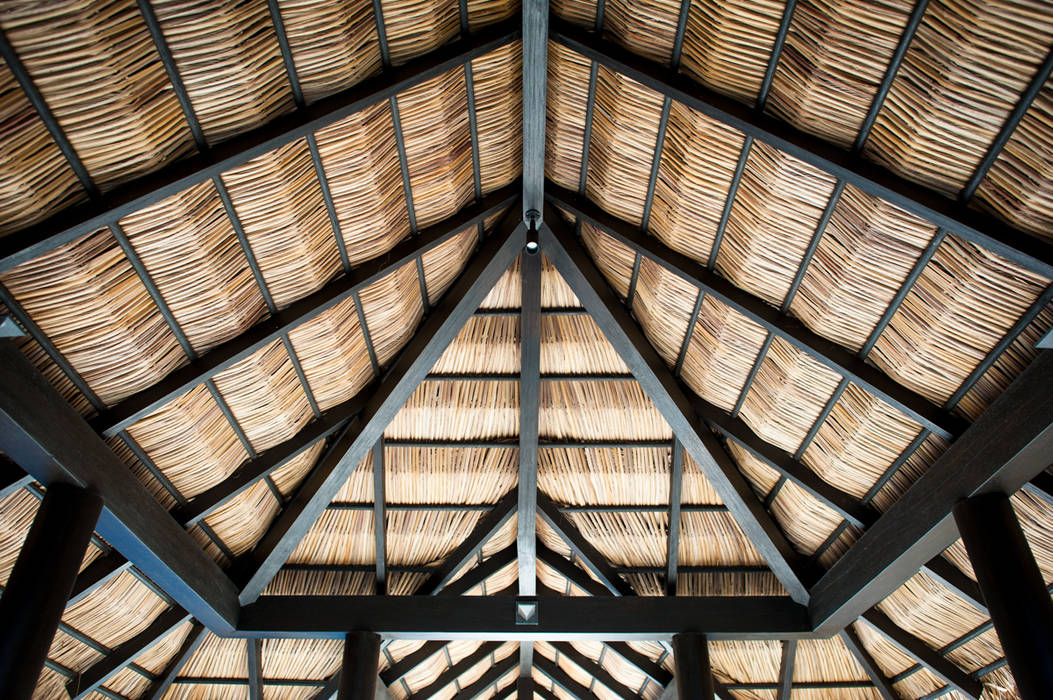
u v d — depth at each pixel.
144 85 6.80
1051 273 6.98
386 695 17.23
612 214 10.55
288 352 9.97
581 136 9.98
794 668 14.93
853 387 9.55
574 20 8.84
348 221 9.31
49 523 7.61
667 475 13.37
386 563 14.00
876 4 6.78
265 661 14.74
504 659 19.84
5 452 7.61
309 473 11.83
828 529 11.45
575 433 13.40
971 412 8.62
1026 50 6.31
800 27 7.31
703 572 13.86
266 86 7.56
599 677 18.70
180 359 8.88
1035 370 7.49
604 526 14.09
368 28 7.88
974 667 12.55
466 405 13.02
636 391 12.81
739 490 11.58
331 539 13.45
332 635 12.13
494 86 9.43
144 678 13.23
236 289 8.82
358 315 10.35
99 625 11.52
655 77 8.41
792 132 7.93
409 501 13.75
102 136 6.81
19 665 6.87
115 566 10.49
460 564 13.99
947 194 7.37
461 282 11.14
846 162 7.66
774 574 13.02
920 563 9.39
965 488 8.14
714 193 9.20
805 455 10.77
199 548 10.73
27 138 6.46
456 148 9.72
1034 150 6.68
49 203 6.88
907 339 8.56
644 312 11.41
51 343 7.74
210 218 8.08
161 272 8.05
